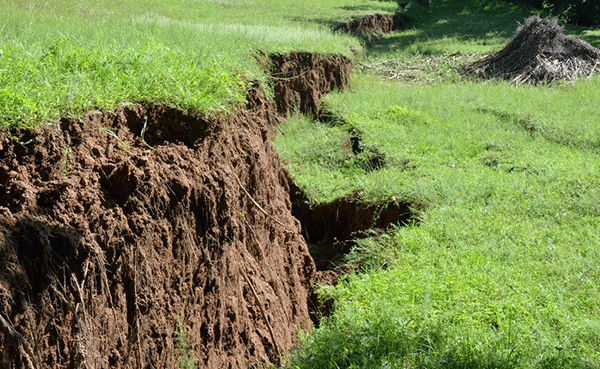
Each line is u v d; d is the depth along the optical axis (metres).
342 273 8.75
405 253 8.34
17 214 4.08
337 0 31.89
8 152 4.44
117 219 4.59
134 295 4.57
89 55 6.14
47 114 4.79
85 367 4.07
